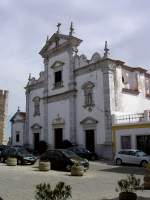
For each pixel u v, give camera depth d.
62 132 42.78
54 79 45.44
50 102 45.81
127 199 10.94
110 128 35.44
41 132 47.16
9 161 28.34
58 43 45.25
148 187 15.17
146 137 32.00
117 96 37.06
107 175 21.50
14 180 18.25
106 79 36.50
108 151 35.22
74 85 41.16
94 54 38.53
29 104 50.84
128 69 41.16
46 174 21.83
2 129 55.22
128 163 28.80
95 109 37.66
